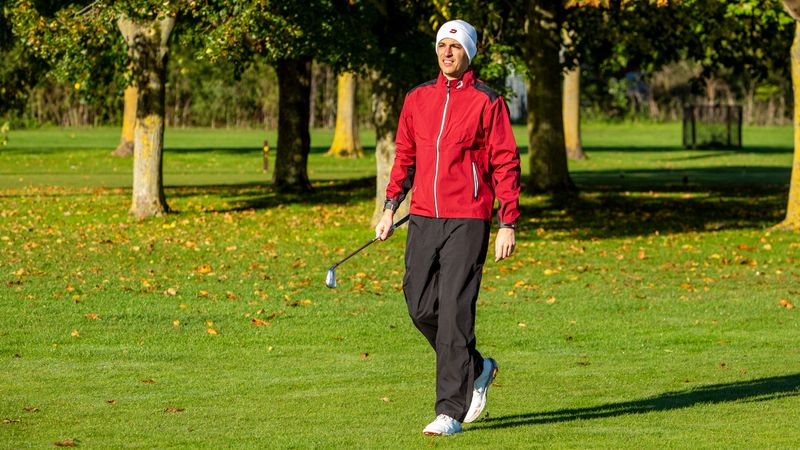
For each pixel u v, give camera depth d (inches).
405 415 563.8
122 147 3499.0
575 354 796.0
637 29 2160.4
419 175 484.4
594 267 1298.0
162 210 1813.5
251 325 911.0
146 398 623.5
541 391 644.1
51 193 2215.8
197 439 498.9
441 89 484.1
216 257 1364.4
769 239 1561.3
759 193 2390.5
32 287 1091.3
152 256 1360.7
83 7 1615.4
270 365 745.6
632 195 2305.6
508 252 477.1
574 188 2289.6
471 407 487.8
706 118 4630.9
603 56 2372.0
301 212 1911.9
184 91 6815.9
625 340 854.5
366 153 3794.3
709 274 1242.6
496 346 829.8
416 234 486.0
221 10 1401.3
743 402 596.1
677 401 603.5
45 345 812.0
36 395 632.4
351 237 1582.2
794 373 709.9
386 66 1501.0
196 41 1662.2
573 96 3634.4
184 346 817.5
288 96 2267.5
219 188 2406.5
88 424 542.0
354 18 1465.3
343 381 684.1
